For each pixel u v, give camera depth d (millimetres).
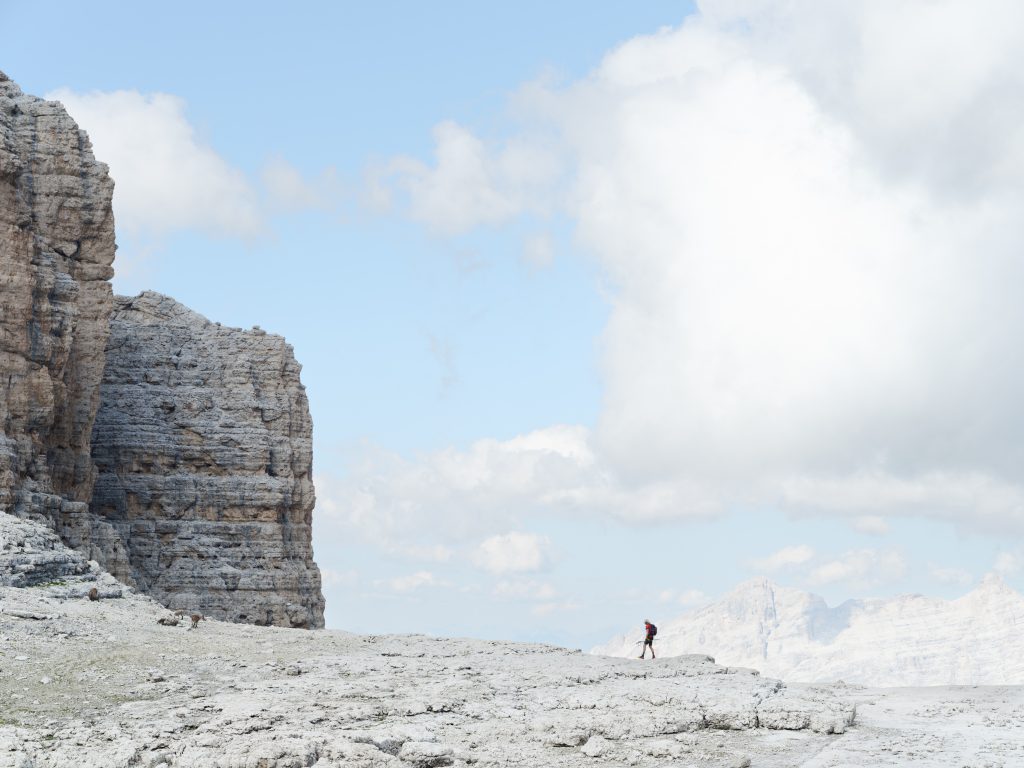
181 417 92188
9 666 38469
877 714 37281
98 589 53844
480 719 34500
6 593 49781
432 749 29875
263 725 32031
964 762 29297
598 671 43938
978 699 40875
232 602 88312
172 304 97188
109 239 77875
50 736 31250
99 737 30953
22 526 57531
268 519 91750
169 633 47500
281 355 96188
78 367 76250
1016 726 34875
